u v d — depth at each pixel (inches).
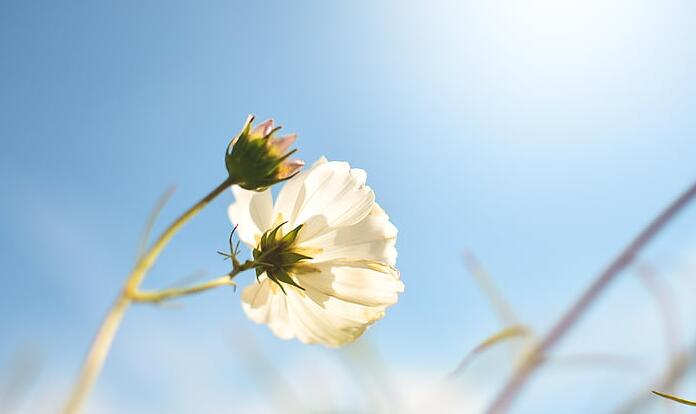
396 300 14.1
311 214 14.3
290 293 14.2
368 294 14.1
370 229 14.3
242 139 13.6
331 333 14.1
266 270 14.1
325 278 14.1
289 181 14.4
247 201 14.3
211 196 13.2
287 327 14.1
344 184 14.4
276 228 14.1
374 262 14.1
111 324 11.7
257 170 13.5
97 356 11.4
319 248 14.2
